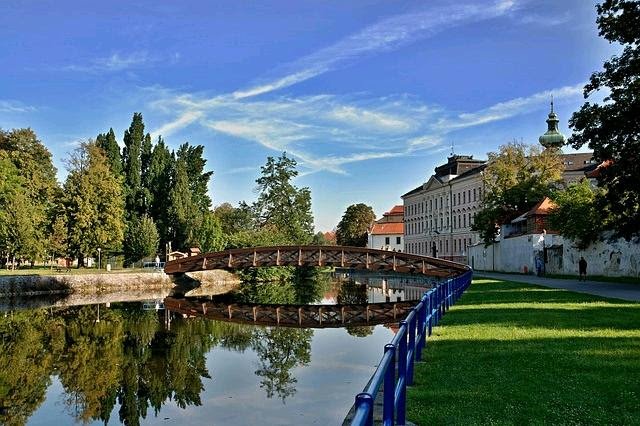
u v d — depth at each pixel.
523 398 7.66
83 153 59.66
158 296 45.66
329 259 47.72
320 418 11.34
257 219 83.44
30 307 36.34
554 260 48.03
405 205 120.25
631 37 30.81
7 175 54.62
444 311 18.69
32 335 24.62
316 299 41.91
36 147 71.06
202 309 35.28
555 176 62.69
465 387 8.34
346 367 16.58
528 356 10.55
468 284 32.69
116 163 74.94
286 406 12.28
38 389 14.98
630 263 37.41
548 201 51.47
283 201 82.00
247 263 49.56
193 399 13.45
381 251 46.34
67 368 17.64
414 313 8.65
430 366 9.88
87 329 26.48
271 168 82.81
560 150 68.50
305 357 18.48
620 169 31.41
